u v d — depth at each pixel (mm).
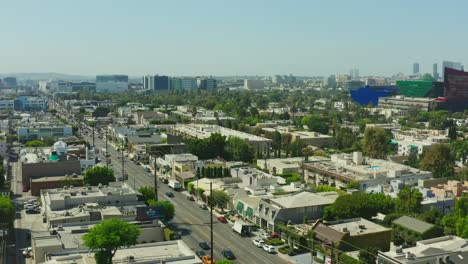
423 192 181875
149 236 132500
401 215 153125
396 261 109938
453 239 127688
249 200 170875
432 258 111312
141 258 107938
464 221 143375
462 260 112812
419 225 143625
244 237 149750
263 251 137750
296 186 192375
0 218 144875
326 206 156500
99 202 154875
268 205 156625
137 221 138125
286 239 143250
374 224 141625
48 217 142500
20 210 176500
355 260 119625
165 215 154125
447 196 181250
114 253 106375
